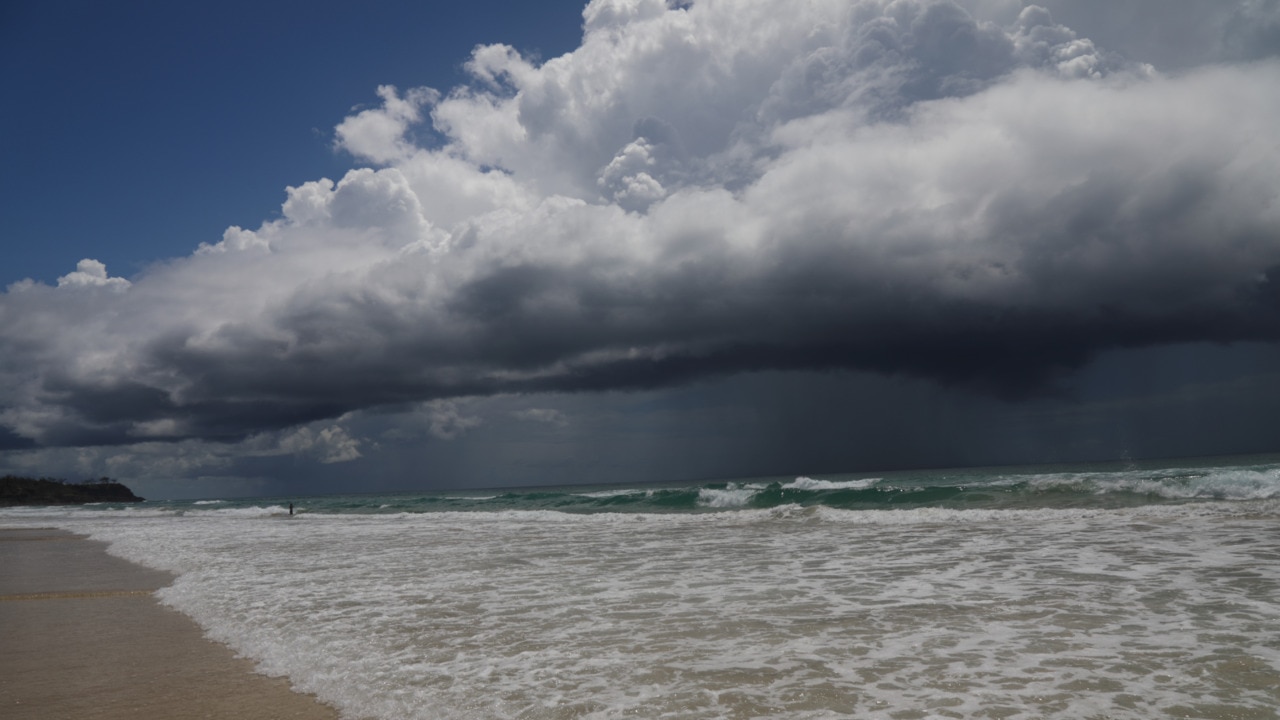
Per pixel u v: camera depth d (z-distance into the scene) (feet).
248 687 20.52
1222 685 16.84
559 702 17.53
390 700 18.54
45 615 33.96
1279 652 19.08
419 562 45.73
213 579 41.63
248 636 26.66
